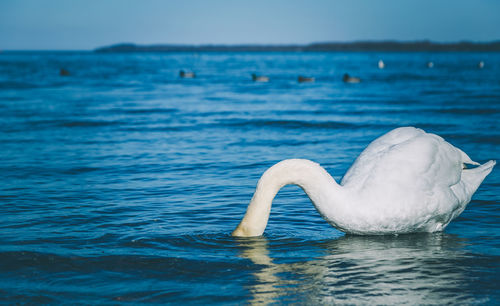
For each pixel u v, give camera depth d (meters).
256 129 18.39
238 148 14.39
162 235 6.84
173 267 5.73
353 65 113.50
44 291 5.11
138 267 5.73
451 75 63.59
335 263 5.85
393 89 39.06
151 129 18.36
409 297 4.95
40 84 45.09
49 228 7.11
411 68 94.25
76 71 76.50
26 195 9.01
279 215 7.89
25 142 15.23
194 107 26.20
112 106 26.47
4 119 20.56
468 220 7.62
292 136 16.67
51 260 5.89
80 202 8.56
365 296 4.98
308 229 7.21
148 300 4.91
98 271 5.61
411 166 6.47
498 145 14.25
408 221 6.51
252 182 10.12
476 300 4.88
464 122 19.02
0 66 95.62
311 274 5.52
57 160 12.45
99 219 7.58
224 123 19.77
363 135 16.70
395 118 20.61
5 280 5.38
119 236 6.79
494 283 5.27
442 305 4.78
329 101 29.08
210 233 6.94
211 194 9.15
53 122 19.75
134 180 10.31
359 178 6.56
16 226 7.20
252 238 6.72
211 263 5.84
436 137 6.91
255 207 6.61
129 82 50.28
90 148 14.28
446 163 6.72
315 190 6.39
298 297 4.96
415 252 6.21
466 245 6.48
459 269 5.66
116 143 15.23
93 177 10.59
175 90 39.44
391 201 6.36
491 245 6.48
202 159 12.68
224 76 64.81
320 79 57.09
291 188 9.54
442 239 6.74
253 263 5.85
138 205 8.38
